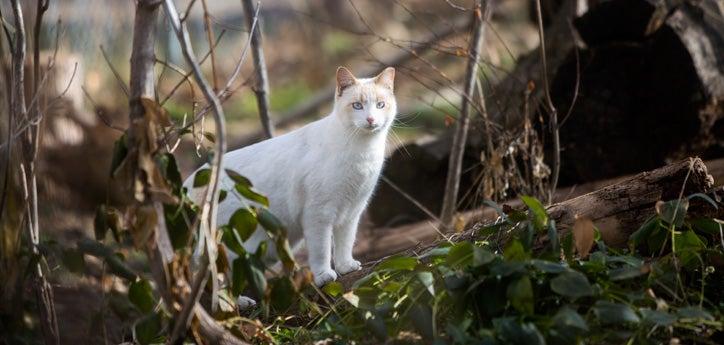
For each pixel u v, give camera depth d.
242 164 5.51
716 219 4.48
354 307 4.40
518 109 7.24
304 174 5.31
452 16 16.14
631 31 7.21
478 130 7.05
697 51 7.09
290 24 19.39
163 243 3.78
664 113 7.34
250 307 5.15
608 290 4.08
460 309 4.04
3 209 4.82
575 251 4.62
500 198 6.64
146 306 4.12
